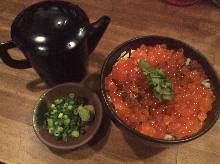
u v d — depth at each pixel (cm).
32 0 36
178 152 26
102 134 27
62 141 25
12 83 30
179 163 26
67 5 25
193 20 34
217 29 33
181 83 24
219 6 35
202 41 32
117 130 27
